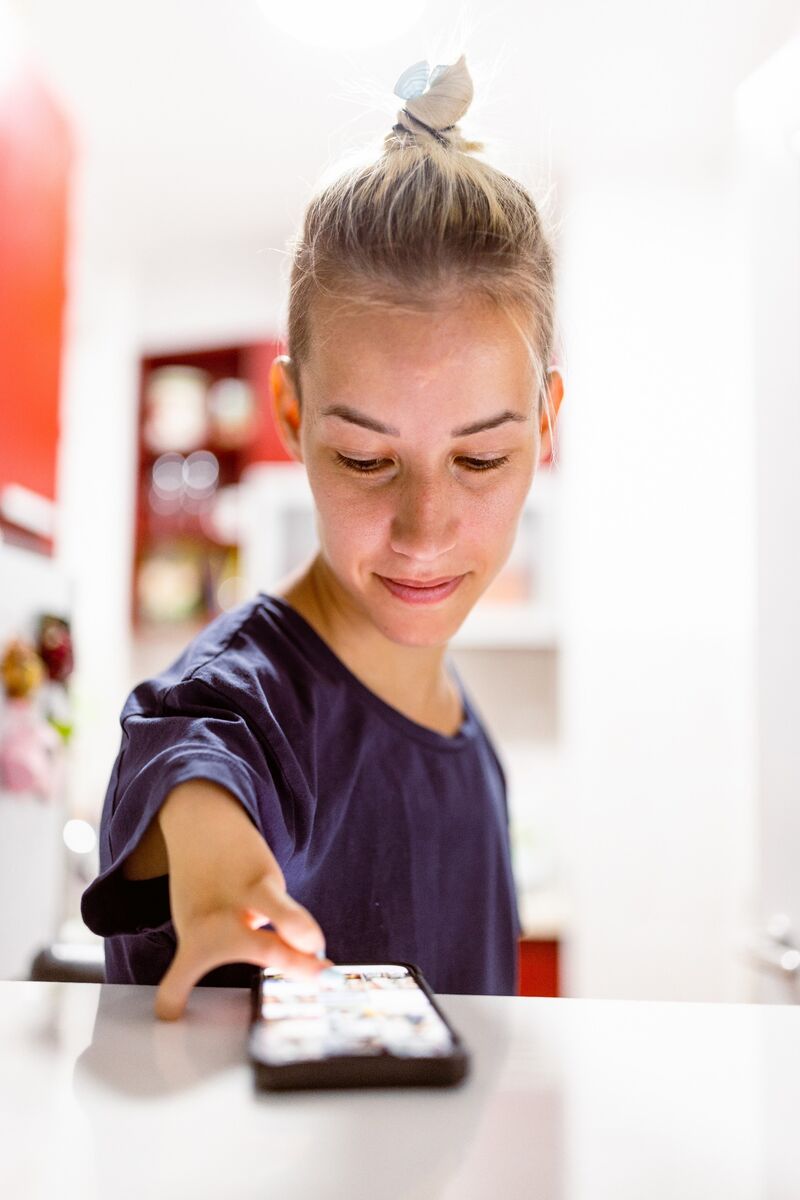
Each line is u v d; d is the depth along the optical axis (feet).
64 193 6.18
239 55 6.84
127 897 1.56
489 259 1.82
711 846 7.56
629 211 8.14
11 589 4.59
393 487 1.89
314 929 1.33
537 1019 1.41
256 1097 1.12
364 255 1.80
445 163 1.91
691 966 7.45
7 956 4.46
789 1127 1.08
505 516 1.96
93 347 10.09
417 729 2.32
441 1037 1.20
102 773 9.15
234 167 8.36
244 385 9.77
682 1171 0.98
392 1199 0.92
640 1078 1.20
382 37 6.23
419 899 2.23
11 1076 1.17
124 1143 1.01
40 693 4.82
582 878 7.60
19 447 5.52
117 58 6.89
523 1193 0.94
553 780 9.08
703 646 7.74
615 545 7.86
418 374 1.78
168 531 9.91
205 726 1.70
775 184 4.26
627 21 6.37
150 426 9.95
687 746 7.65
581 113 7.42
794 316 4.11
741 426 7.61
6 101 5.38
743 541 7.52
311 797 1.93
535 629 8.30
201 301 10.06
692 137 7.75
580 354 8.05
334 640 2.30
